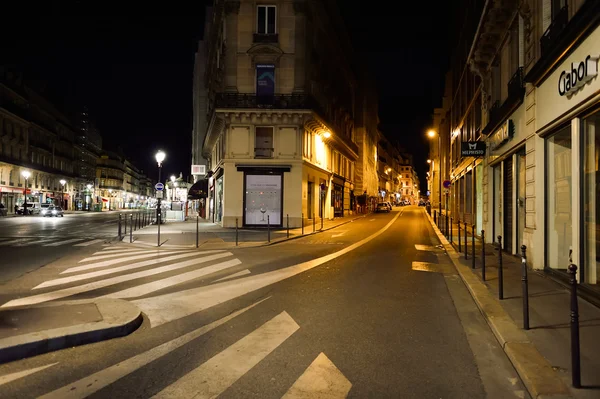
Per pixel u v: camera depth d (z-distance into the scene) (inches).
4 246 651.5
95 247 650.2
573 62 318.7
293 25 1130.7
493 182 695.7
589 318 241.0
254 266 465.7
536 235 410.9
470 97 1037.2
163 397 154.3
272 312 274.4
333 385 166.4
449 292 343.3
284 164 1115.3
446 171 1790.1
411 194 6333.7
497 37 615.5
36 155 2539.4
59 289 343.0
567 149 359.6
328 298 315.0
